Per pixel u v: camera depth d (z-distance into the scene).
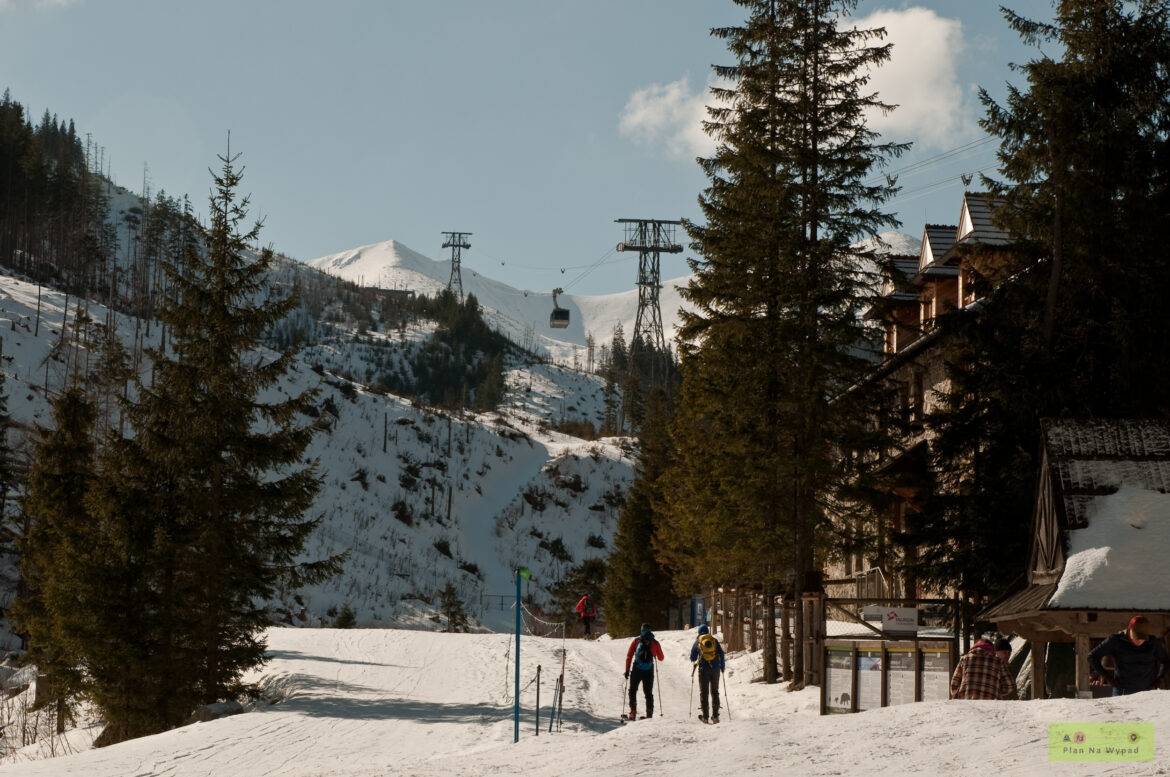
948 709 11.88
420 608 92.06
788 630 30.39
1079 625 17.36
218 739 21.45
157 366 31.80
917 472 31.03
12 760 29.61
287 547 32.44
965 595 26.81
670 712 26.11
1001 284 28.48
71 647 30.20
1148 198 26.73
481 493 135.25
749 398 30.00
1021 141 27.56
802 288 29.56
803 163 30.02
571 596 93.12
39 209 178.12
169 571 30.91
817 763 10.10
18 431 80.75
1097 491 19.06
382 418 141.25
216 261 32.66
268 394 125.06
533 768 11.87
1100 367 26.47
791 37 30.61
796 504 29.81
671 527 49.47
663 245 149.62
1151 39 26.77
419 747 20.36
